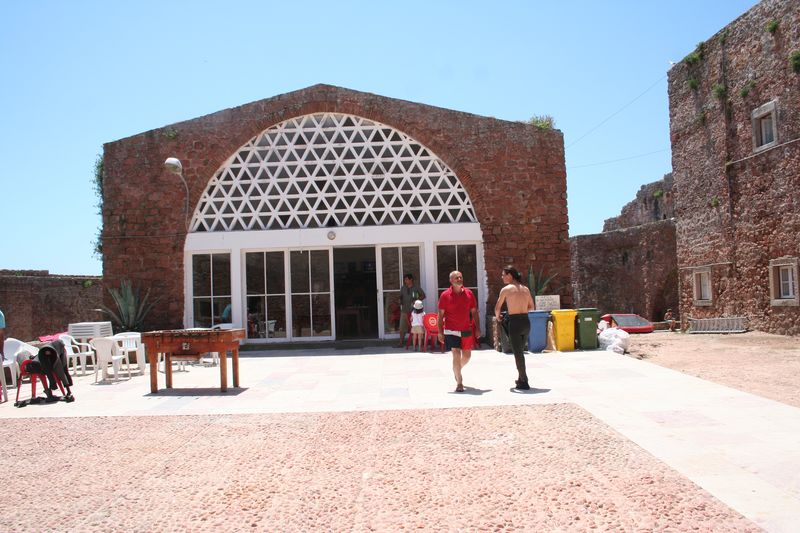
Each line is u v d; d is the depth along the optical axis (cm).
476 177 1562
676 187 2194
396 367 1177
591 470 547
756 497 474
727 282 1898
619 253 3133
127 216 1573
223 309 1576
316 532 450
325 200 1573
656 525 436
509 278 919
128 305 1522
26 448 691
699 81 2011
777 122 1631
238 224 1595
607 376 984
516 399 830
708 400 796
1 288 2381
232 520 475
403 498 504
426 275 1549
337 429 719
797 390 879
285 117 1582
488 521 455
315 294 1576
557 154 1570
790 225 1598
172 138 1583
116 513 496
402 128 1573
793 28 1555
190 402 910
